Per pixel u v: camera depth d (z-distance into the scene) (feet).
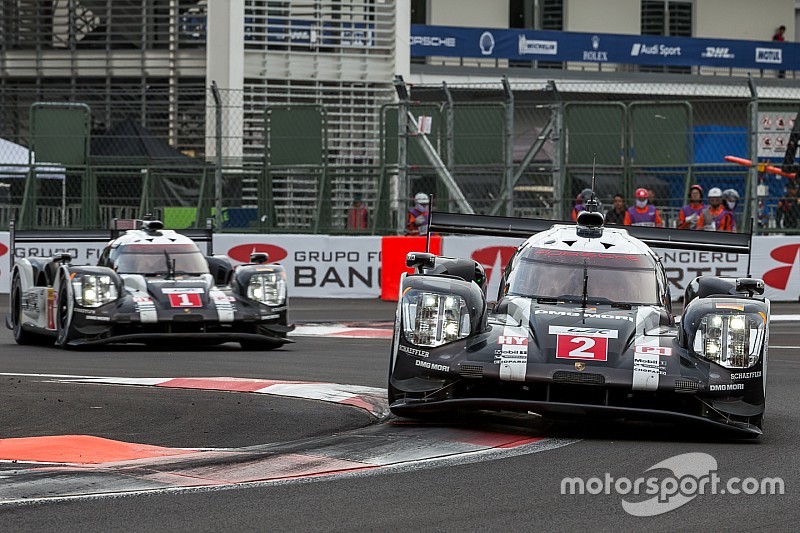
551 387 64.59
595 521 44.73
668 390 63.31
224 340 112.68
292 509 46.42
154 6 266.98
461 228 82.02
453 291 68.08
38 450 60.13
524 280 75.10
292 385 85.61
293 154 199.52
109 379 89.81
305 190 200.23
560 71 344.08
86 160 203.21
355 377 93.66
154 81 266.57
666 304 75.31
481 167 187.52
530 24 388.16
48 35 268.62
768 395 86.17
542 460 57.36
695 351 65.26
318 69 265.75
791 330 145.07
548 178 190.39
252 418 71.10
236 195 204.64
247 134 244.01
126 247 118.83
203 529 43.21
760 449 61.77
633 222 173.68
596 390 64.28
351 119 259.80
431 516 45.37
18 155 209.97
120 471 54.49
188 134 239.30
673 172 185.37
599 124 186.29
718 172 182.80
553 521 44.68
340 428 67.82
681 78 345.31
